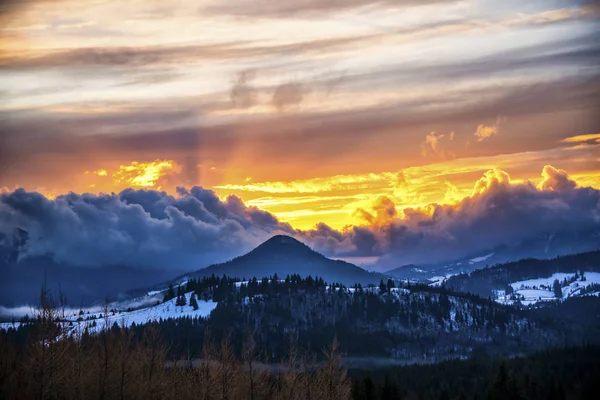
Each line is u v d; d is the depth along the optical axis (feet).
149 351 578.25
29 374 489.67
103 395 502.38
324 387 629.92
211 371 583.99
